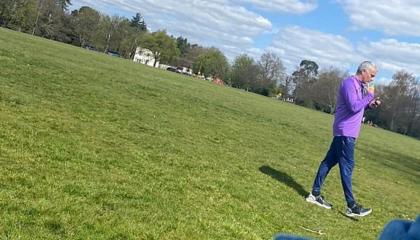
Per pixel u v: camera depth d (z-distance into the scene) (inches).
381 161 887.7
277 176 459.5
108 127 483.5
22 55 1007.6
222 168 428.1
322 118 2309.3
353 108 360.8
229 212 296.7
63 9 4972.9
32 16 4404.5
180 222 251.8
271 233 277.6
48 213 221.3
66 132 405.4
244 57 5354.3
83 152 350.3
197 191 326.3
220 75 5590.6
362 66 367.2
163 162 390.3
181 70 5876.0
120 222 230.8
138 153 396.8
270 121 1131.9
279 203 354.3
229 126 788.6
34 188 248.8
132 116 600.7
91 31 5123.0
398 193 559.5
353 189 507.2
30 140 344.8
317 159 673.0
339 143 370.0
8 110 438.0
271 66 5324.8
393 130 4512.8
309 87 5128.0
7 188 239.8
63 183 267.7
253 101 2070.6
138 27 6328.7
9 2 4178.2
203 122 746.8
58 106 529.0
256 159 530.3
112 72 1306.6
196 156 453.7
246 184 386.3
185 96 1148.5
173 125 622.5
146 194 287.1
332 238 298.7
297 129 1114.7
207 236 242.1
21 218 208.7
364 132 2012.8
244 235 258.7
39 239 193.5
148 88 1073.5
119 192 276.8
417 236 47.8
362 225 354.3
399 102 4478.3
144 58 5738.2
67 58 1403.8
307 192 418.9
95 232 213.6
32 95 556.4
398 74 4576.8
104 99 685.3
